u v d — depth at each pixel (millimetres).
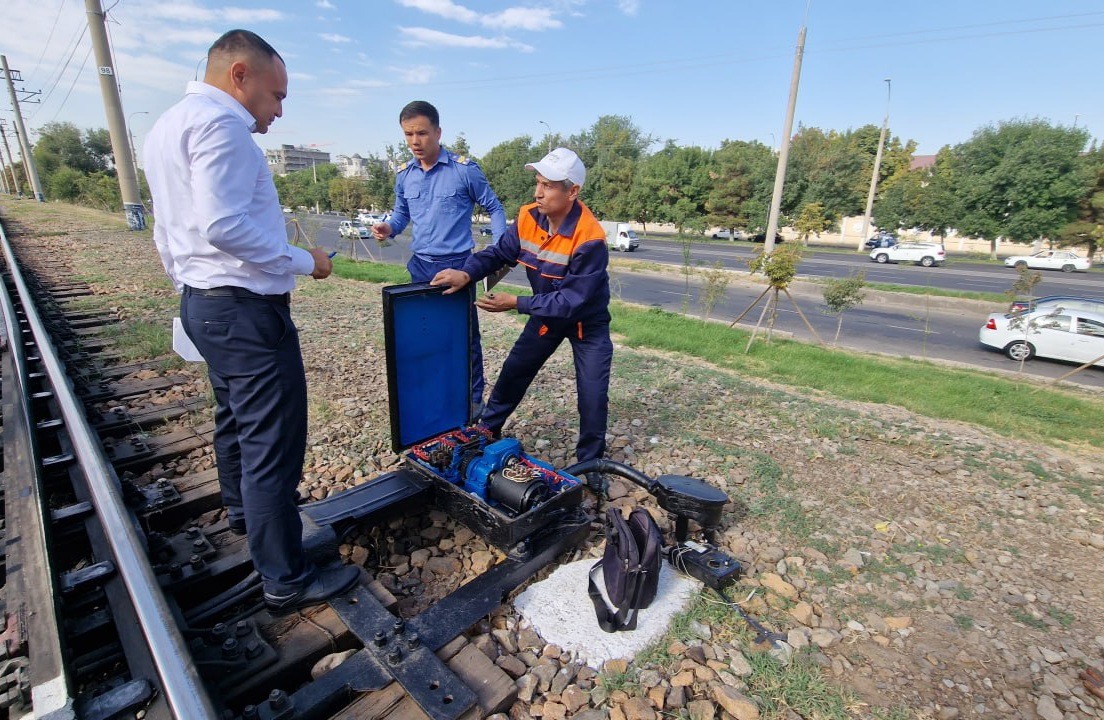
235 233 1730
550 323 3258
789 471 4102
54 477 3264
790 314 15977
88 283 9344
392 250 26906
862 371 8516
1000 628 2611
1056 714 2145
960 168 43531
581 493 2830
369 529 2986
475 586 2432
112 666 2086
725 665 2262
